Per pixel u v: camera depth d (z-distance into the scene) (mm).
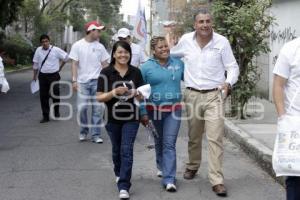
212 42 6426
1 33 28578
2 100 16141
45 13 43719
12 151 8750
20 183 6809
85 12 61875
